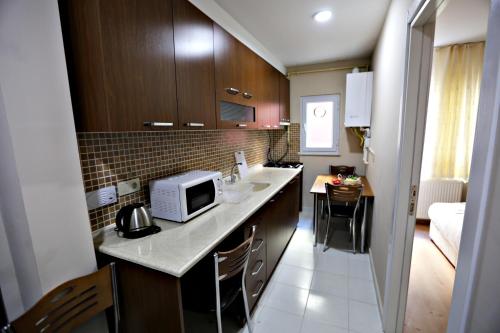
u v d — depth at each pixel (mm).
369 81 3012
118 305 1169
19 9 825
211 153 2346
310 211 4023
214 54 1720
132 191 1518
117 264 1177
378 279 1993
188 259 1078
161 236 1301
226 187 2383
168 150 1800
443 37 2645
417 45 1310
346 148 3734
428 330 1656
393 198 1573
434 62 2945
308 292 2049
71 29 992
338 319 1760
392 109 1725
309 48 2988
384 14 2107
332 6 1973
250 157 3314
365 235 2855
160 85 1269
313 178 3971
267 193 2086
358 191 2502
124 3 1061
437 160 3125
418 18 1216
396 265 1527
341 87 3625
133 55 1111
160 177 1723
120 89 1057
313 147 3904
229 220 1501
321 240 2998
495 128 522
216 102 1765
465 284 627
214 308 1424
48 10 895
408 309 1843
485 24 2311
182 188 1433
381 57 2326
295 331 1660
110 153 1378
